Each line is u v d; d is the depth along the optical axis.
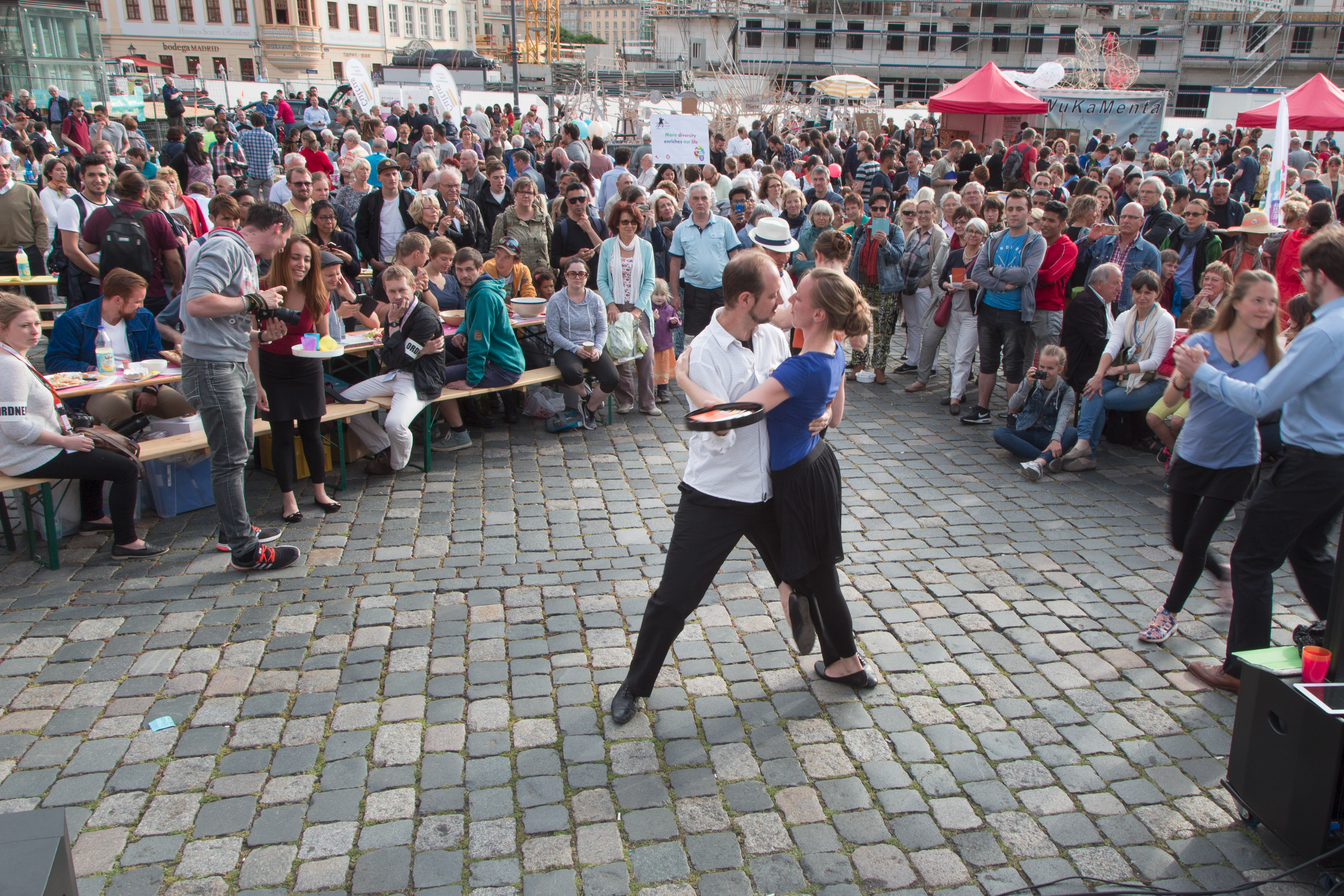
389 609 4.53
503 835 3.07
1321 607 3.79
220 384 4.62
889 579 4.89
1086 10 49.28
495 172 9.74
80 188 12.08
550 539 5.37
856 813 3.19
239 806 3.20
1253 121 18.92
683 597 3.51
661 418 7.81
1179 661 4.13
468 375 6.74
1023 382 7.10
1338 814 2.77
